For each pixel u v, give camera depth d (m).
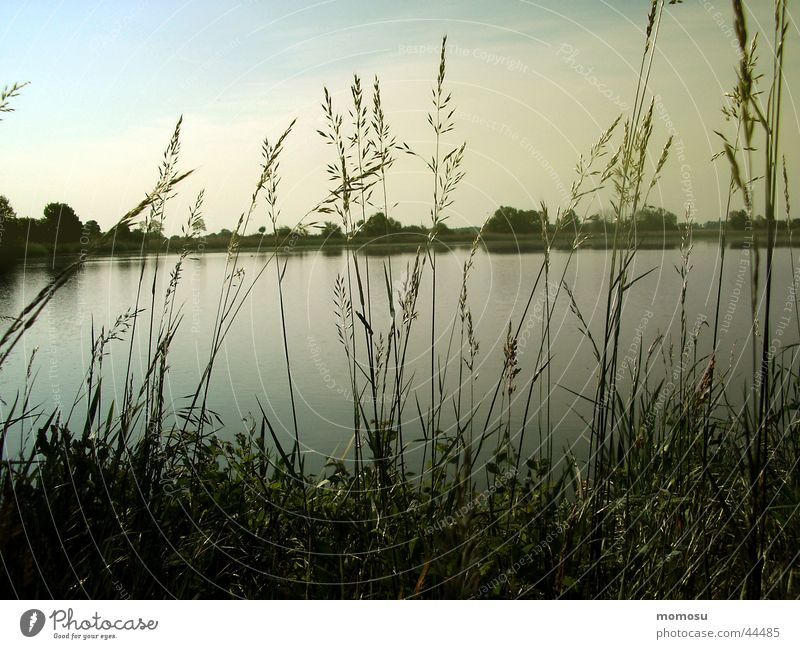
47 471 2.69
